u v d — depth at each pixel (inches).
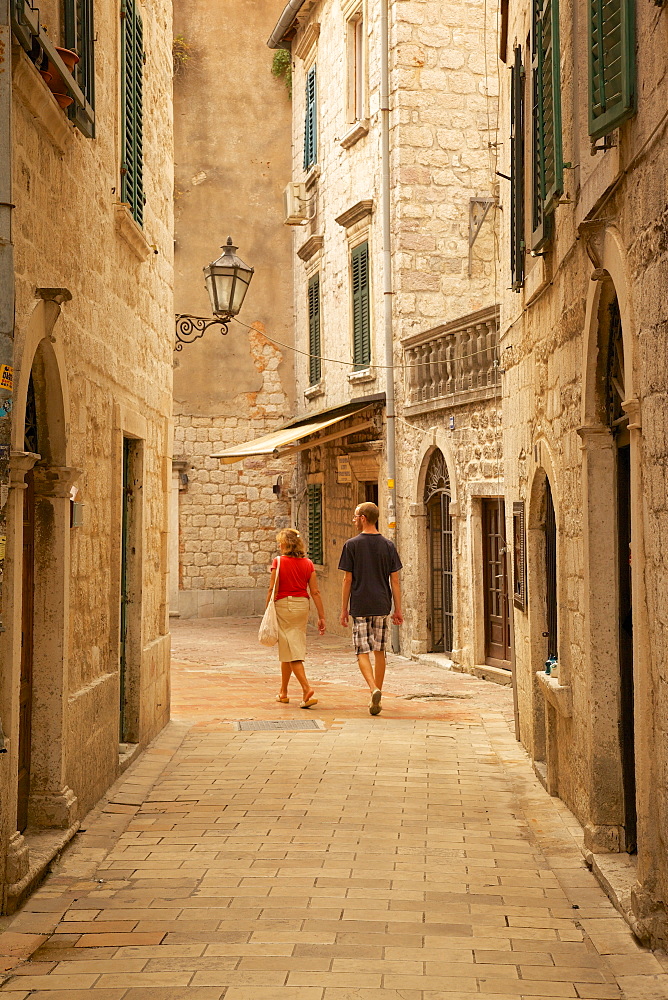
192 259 975.6
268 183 987.9
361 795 302.2
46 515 247.3
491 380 545.6
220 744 380.8
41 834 243.6
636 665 190.2
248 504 975.0
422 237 683.4
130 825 271.0
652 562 181.9
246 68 989.8
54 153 242.2
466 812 283.7
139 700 358.3
